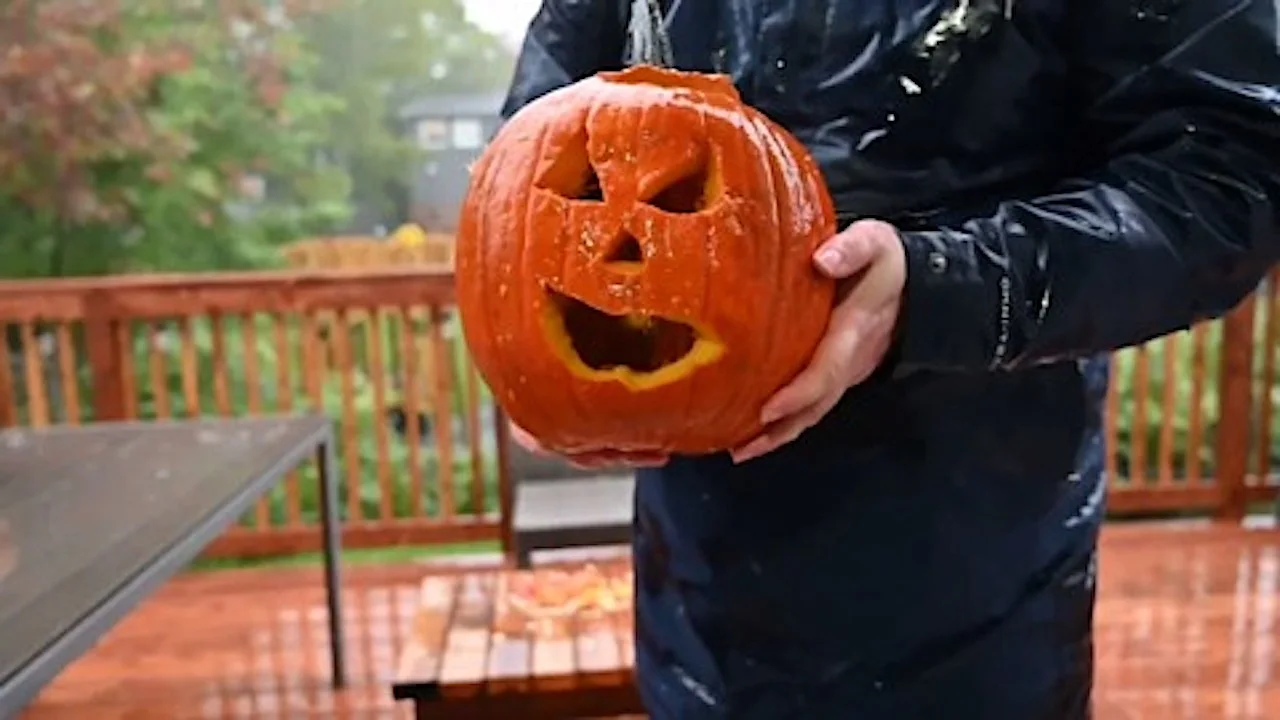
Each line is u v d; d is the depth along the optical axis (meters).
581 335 0.89
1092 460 1.07
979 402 0.99
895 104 0.95
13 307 3.86
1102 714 2.91
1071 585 1.06
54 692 3.16
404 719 2.99
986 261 0.83
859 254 0.82
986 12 0.93
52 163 5.64
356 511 4.07
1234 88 0.87
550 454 0.98
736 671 1.08
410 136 6.29
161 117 5.81
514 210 0.87
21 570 1.86
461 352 4.79
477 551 4.71
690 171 0.85
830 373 0.84
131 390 3.97
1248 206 0.87
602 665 2.21
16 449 2.72
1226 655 3.21
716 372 0.83
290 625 3.58
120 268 5.89
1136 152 0.92
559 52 1.21
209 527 2.14
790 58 0.99
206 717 3.03
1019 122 0.96
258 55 6.00
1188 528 4.17
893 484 1.00
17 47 5.49
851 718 1.05
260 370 5.25
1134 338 0.89
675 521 1.09
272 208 6.13
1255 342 4.48
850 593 1.02
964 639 1.03
